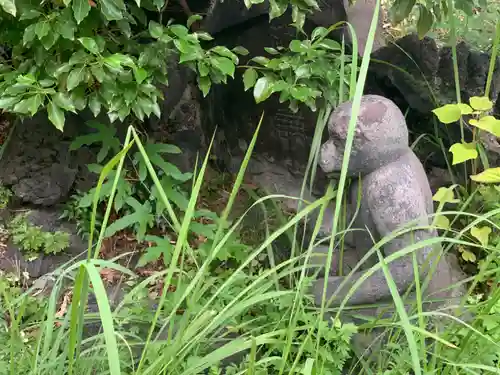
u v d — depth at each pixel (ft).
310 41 6.89
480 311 5.40
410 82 8.82
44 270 8.02
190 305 4.66
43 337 5.48
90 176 8.97
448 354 5.17
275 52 7.27
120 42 6.64
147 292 7.25
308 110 9.21
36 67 6.23
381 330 6.14
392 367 5.56
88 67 5.94
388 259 4.27
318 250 7.20
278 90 6.66
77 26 5.89
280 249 7.88
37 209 8.83
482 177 5.62
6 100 5.88
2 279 7.20
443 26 10.22
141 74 6.10
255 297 4.55
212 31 9.14
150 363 4.77
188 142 9.70
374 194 5.91
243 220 8.63
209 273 7.22
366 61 4.11
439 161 9.00
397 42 9.15
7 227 8.51
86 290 3.92
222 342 6.10
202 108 10.02
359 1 9.74
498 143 8.98
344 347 5.51
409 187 5.87
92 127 8.66
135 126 9.29
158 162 8.27
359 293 6.12
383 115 5.79
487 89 6.48
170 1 8.50
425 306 6.12
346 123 5.78
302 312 5.36
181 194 8.68
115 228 8.00
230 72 6.43
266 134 9.81
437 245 5.78
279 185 9.51
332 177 6.18
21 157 8.89
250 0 6.10
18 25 6.23
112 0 5.70
